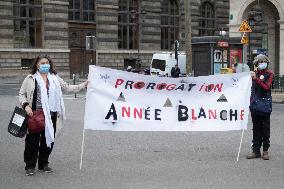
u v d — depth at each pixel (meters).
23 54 45.41
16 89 35.12
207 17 59.44
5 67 44.53
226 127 10.46
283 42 31.28
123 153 10.90
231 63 30.75
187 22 30.27
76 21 49.47
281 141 12.59
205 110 10.41
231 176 8.67
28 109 8.54
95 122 9.78
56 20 47.22
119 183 8.16
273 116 18.64
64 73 47.72
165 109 10.22
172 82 10.16
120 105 9.94
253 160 10.13
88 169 9.24
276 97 26.72
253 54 37.69
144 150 11.30
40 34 46.75
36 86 8.71
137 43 53.97
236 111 10.48
